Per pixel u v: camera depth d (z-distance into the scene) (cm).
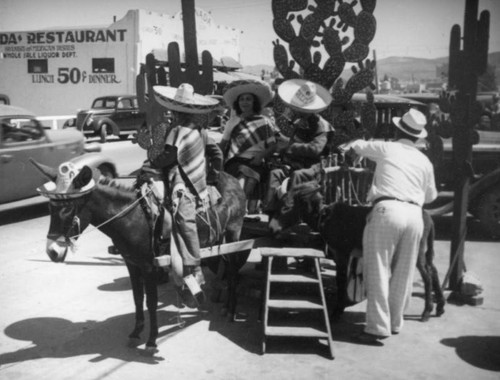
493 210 861
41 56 3191
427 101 980
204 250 503
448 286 618
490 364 457
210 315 566
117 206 443
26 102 3256
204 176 485
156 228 457
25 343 492
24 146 964
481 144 880
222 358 466
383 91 1578
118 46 3028
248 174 604
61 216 419
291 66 683
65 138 1070
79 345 489
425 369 448
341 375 437
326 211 544
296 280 492
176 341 499
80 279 673
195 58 722
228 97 615
